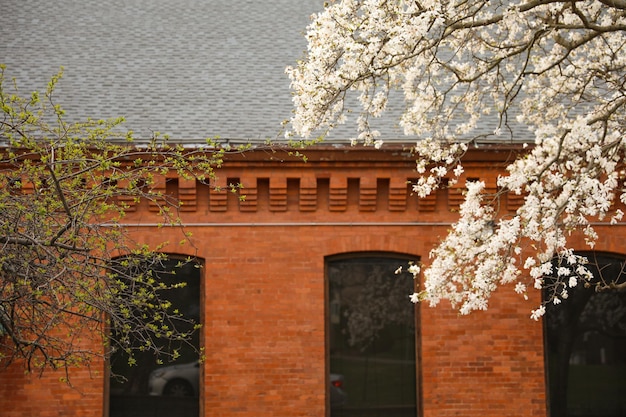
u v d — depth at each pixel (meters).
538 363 19.52
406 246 19.59
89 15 23.97
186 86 21.34
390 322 19.70
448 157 16.17
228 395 19.14
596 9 16.89
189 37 23.22
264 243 19.52
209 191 19.44
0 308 13.67
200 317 19.48
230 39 23.17
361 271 19.83
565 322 19.86
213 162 14.59
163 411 19.23
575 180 14.71
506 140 19.33
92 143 15.74
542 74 17.12
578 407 19.66
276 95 21.09
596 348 19.81
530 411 19.42
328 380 19.48
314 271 19.50
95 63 22.03
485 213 15.66
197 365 19.38
